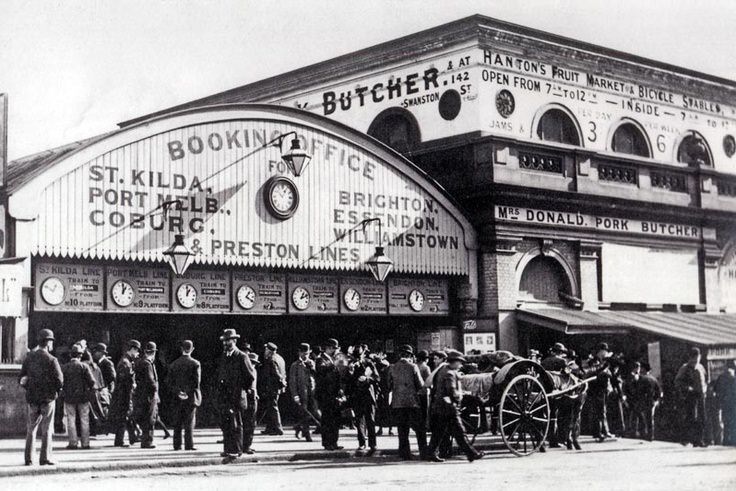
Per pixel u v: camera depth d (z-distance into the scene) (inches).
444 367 656.4
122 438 696.4
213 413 926.4
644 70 1243.2
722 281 1295.5
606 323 1034.7
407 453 661.9
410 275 1021.2
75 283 791.1
